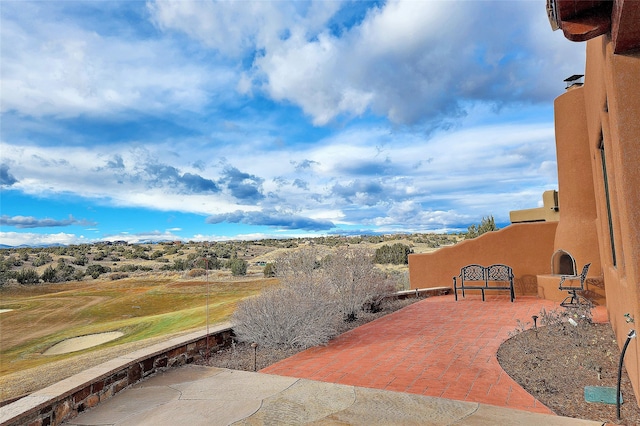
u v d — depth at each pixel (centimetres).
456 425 342
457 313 939
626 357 450
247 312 724
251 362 604
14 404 349
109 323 2033
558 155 1071
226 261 5072
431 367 532
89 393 419
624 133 338
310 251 1064
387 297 1173
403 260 2931
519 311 916
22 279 4197
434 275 1331
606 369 475
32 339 1809
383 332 781
